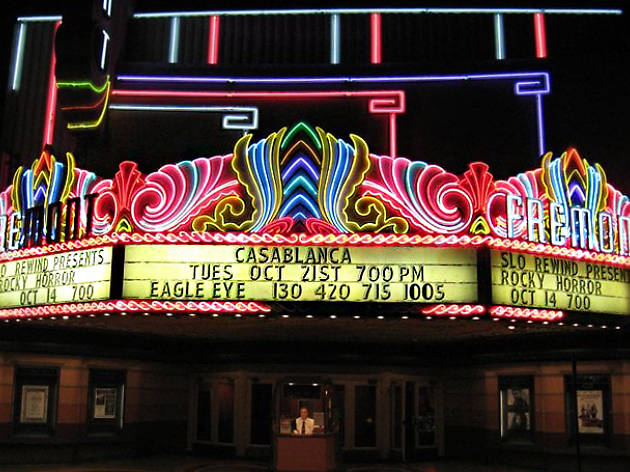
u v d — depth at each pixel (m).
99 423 19.77
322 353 20.66
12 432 18.59
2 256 16.30
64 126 19.50
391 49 19.77
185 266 14.21
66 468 17.88
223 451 20.56
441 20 19.89
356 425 20.42
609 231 15.67
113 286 14.24
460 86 18.20
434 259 14.07
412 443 20.52
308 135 14.47
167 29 20.05
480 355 20.47
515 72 18.28
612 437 17.97
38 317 15.69
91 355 19.66
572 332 18.47
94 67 16.69
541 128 17.97
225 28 20.08
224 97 18.22
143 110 18.25
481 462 20.08
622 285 15.93
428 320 14.90
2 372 18.59
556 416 18.67
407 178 14.31
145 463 19.14
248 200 14.31
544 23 19.75
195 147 17.88
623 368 18.05
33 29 20.19
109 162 17.95
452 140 17.92
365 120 17.95
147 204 14.45
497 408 19.83
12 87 19.67
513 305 14.26
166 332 19.56
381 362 20.70
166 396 21.27
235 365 20.86
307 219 14.20
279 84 18.22
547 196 15.09
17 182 16.42
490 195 14.30
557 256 14.85
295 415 17.77
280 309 14.02
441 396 21.27
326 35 19.89
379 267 14.09
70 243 14.95
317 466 16.75
